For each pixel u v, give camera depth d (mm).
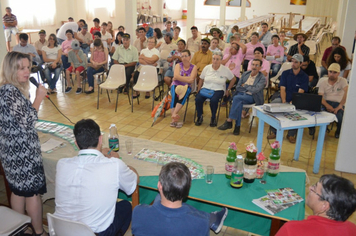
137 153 2668
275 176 2357
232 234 2719
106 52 6445
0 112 2082
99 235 1920
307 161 3934
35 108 2242
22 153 2164
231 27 9273
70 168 1854
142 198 2762
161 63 6488
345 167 3674
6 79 2096
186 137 4570
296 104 3467
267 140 4488
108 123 5004
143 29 7145
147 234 1553
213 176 2338
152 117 5277
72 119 5109
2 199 3043
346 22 7117
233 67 5656
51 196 2658
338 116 4371
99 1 15508
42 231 2467
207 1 22828
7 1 10812
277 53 6684
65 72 6574
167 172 1545
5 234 1950
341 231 1466
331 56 5312
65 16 13641
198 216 1545
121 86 5594
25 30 10984
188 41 7348
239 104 4527
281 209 1968
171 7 22875
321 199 1531
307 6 19859
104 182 1849
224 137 4590
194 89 5289
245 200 2057
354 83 3371
